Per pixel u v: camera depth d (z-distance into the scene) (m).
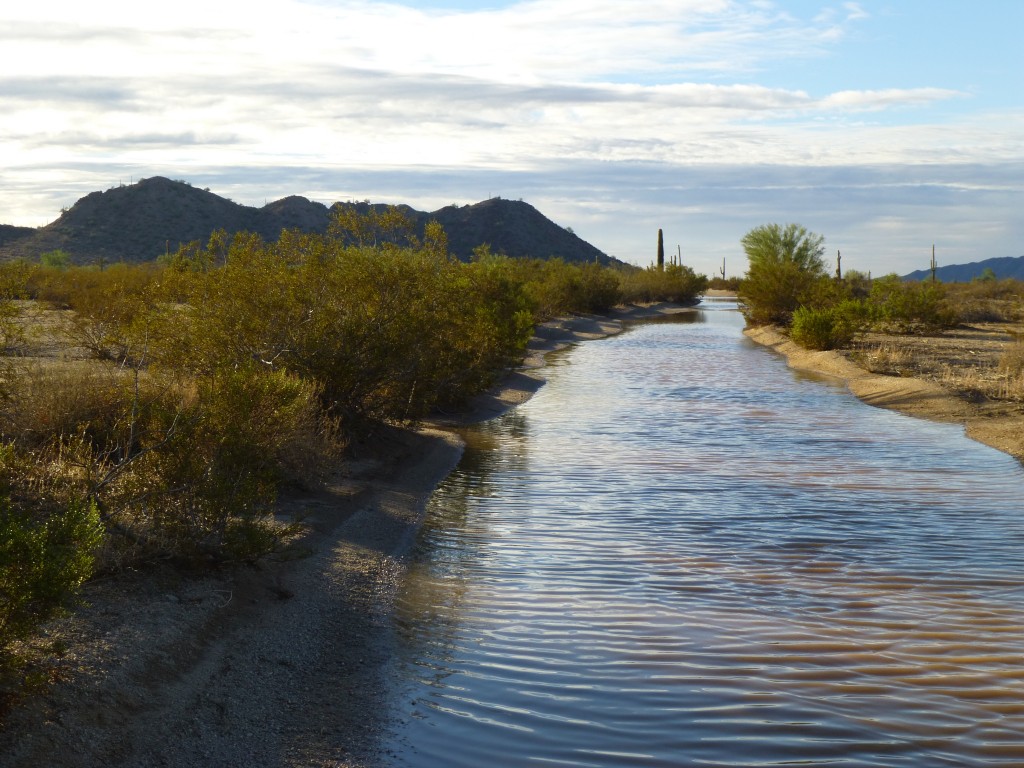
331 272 14.65
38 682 5.27
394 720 6.00
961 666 6.78
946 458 14.91
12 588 5.27
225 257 14.38
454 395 18.89
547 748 5.64
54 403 10.04
